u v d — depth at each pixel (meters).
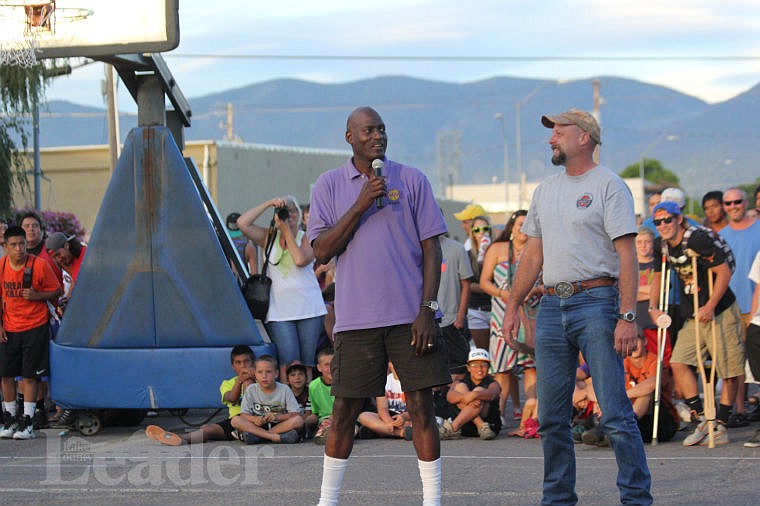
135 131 11.09
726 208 12.64
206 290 11.00
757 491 7.34
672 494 7.29
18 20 10.90
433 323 6.21
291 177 40.16
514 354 11.36
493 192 115.75
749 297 12.43
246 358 10.66
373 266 6.25
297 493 7.58
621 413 6.45
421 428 6.30
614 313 6.51
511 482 7.89
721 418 10.36
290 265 11.45
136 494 7.73
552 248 6.61
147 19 10.71
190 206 11.02
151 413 12.87
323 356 10.64
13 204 22.83
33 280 11.23
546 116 6.66
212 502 7.35
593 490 7.48
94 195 35.44
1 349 11.23
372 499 7.30
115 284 11.09
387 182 6.33
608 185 6.49
